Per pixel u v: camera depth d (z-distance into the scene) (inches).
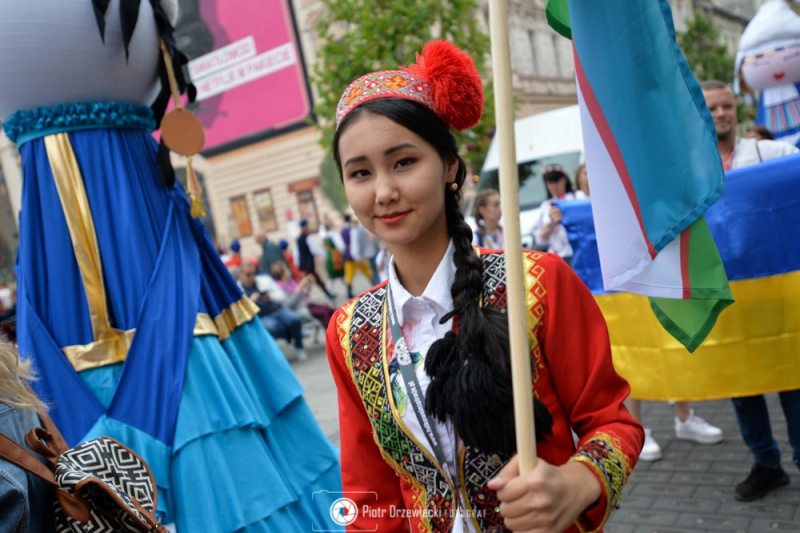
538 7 879.1
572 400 53.4
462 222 55.9
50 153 101.0
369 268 502.6
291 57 719.1
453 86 52.3
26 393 62.4
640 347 137.5
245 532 97.2
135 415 96.0
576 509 44.5
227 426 100.0
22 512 54.5
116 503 62.1
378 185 51.9
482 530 53.1
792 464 139.4
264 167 770.2
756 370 122.9
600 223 57.6
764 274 120.9
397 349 55.2
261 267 430.9
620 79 56.7
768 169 119.3
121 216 102.7
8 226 853.2
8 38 93.6
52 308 100.0
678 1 998.4
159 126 118.7
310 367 320.5
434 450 53.3
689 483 140.3
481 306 53.4
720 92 144.3
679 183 57.6
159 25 106.5
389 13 344.5
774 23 200.2
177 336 100.7
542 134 336.8
